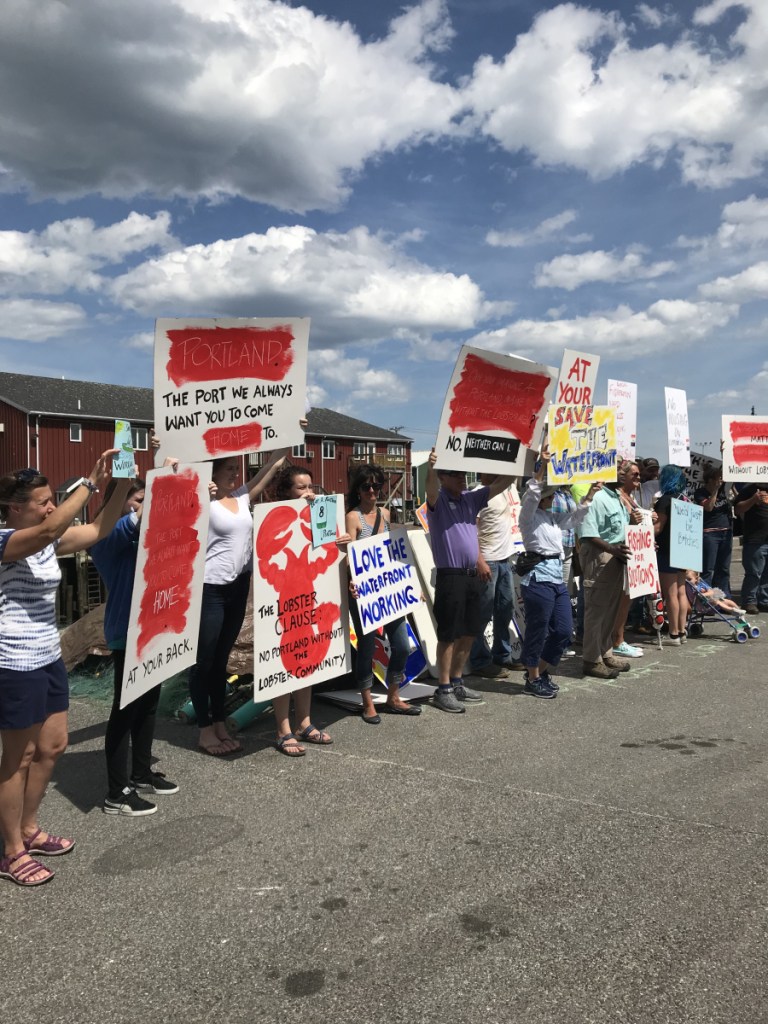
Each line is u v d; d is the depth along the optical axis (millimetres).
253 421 4777
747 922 2908
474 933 2863
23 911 3100
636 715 5781
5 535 3125
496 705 6145
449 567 5934
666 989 2516
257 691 4762
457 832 3732
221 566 4848
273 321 4727
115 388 44281
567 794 4199
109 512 3721
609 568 6969
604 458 6621
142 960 2746
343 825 3840
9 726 3277
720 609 8945
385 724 5617
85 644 6891
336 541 5344
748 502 10328
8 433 37469
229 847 3625
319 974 2639
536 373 5941
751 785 4312
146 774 4281
